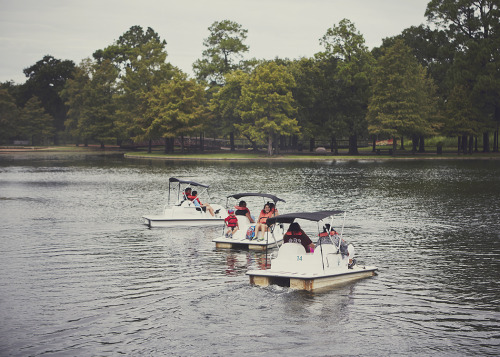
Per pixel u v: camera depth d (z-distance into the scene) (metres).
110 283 16.69
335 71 105.56
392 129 94.25
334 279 16.47
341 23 103.38
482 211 31.67
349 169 68.56
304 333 12.66
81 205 35.44
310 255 16.48
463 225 27.00
